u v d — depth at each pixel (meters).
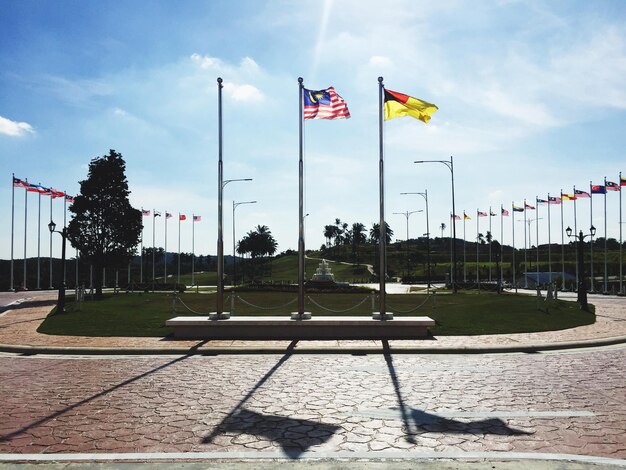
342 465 6.03
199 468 5.94
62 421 7.94
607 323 21.28
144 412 8.42
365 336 17.33
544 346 15.30
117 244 44.22
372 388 10.16
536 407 8.66
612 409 8.52
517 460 6.17
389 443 6.86
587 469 5.86
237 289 46.50
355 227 166.25
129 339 16.95
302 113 18.77
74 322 21.52
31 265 96.19
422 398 9.30
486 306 28.38
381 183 18.20
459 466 5.97
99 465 6.07
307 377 11.27
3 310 30.48
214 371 12.02
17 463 6.15
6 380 11.08
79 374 11.73
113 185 44.62
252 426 7.64
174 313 23.19
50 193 52.69
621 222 52.59
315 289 46.00
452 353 14.75
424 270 122.88
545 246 157.25
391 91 18.39
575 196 53.00
